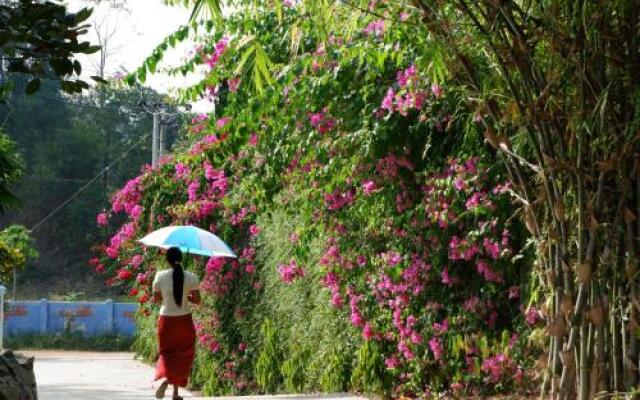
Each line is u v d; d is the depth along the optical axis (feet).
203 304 55.31
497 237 27.40
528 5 16.63
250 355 49.21
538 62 16.65
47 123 186.80
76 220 184.85
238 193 48.26
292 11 29.48
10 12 10.91
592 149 16.21
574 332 16.47
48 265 182.39
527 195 17.43
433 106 27.58
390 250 32.27
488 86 17.53
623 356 16.35
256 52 20.52
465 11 16.65
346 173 30.37
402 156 29.07
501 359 26.91
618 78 16.15
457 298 29.91
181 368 34.81
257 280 49.06
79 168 188.44
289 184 35.76
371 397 34.50
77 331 128.77
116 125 199.72
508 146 17.65
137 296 67.05
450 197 27.89
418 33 20.54
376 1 20.72
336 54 27.50
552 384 16.79
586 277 16.15
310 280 41.24
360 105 28.78
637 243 16.19
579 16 15.96
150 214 61.62
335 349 38.32
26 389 16.10
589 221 16.28
